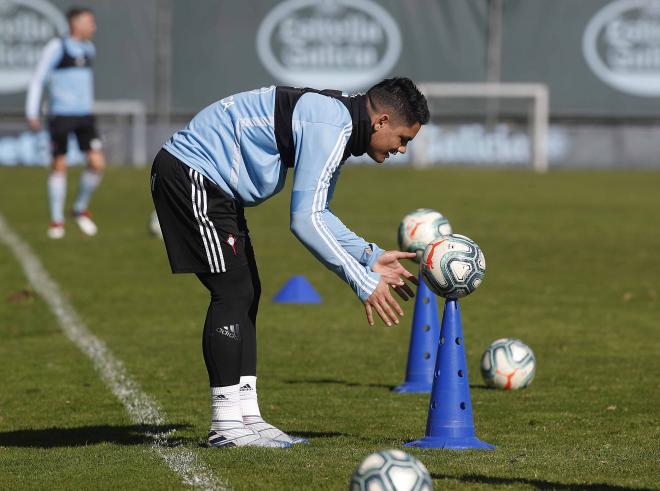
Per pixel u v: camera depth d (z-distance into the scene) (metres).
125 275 49.38
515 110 114.94
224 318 20.56
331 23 112.75
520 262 54.25
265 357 32.56
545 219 72.94
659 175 109.50
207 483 17.91
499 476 18.19
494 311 41.12
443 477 18.06
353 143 20.00
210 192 20.06
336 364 31.53
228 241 20.23
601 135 116.00
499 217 73.62
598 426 23.36
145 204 80.62
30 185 92.88
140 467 19.14
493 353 28.00
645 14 114.19
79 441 22.16
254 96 20.05
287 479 18.02
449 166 116.50
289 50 112.56
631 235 65.00
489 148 116.00
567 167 116.31
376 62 113.38
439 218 26.72
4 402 26.47
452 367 20.72
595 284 47.81
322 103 19.67
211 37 111.88
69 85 62.25
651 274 50.75
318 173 19.45
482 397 26.83
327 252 19.42
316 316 39.97
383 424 23.70
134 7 111.19
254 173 20.05
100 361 31.81
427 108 19.88
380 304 19.48
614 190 94.12
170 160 20.20
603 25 114.12
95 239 61.41
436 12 113.62
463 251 20.08
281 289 43.75
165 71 112.00
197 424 23.88
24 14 108.75
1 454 20.59
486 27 113.94
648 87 114.88
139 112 112.25
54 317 39.50
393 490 14.94
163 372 30.27
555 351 33.41
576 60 114.50
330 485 17.61
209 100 112.38
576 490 17.38
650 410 25.19
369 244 19.97
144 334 36.38
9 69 109.00
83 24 62.62
